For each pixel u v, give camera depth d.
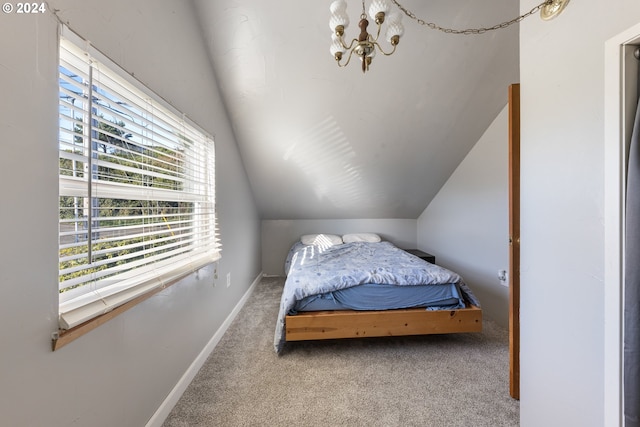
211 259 1.80
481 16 1.67
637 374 0.69
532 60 1.00
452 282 1.99
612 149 0.73
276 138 2.57
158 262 1.28
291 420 1.28
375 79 2.04
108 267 1.00
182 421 1.27
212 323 1.91
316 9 1.61
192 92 1.62
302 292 1.87
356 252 3.01
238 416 1.30
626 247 0.70
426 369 1.69
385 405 1.38
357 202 3.64
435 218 3.53
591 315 0.81
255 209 3.56
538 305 1.00
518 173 1.40
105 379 0.93
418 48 1.83
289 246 4.08
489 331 2.20
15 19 0.65
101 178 0.98
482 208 2.56
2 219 0.62
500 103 2.23
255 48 1.82
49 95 0.73
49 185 0.73
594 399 0.80
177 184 1.51
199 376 1.60
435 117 2.37
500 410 1.35
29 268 0.68
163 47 1.30
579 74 0.82
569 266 0.87
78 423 0.81
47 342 0.72
